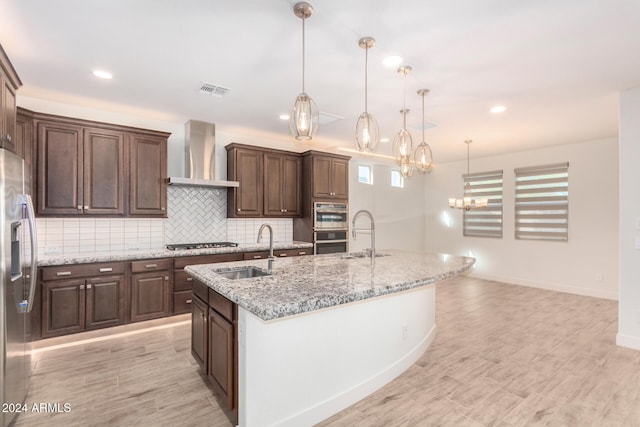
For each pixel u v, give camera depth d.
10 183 2.05
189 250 3.96
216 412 2.19
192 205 4.55
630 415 2.18
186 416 2.15
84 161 3.51
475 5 1.95
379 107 3.76
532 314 4.36
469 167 6.99
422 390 2.49
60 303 3.21
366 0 1.92
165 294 3.77
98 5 1.97
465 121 4.25
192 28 2.22
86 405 2.27
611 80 3.00
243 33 2.29
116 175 3.70
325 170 5.26
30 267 2.38
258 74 2.94
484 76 2.92
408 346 2.87
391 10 2.01
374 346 2.50
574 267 5.52
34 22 2.14
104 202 3.62
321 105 3.70
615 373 2.75
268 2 1.95
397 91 3.28
